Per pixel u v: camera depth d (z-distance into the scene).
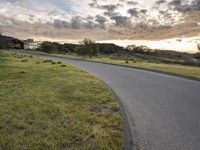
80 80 13.16
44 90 9.56
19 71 15.91
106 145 4.48
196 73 20.06
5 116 6.02
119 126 5.65
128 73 20.22
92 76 15.62
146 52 77.56
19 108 6.77
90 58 47.16
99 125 5.64
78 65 28.06
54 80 12.50
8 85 10.48
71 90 9.87
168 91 11.31
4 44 66.00
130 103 8.57
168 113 7.26
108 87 11.46
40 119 5.87
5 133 4.93
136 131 5.61
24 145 4.38
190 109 7.80
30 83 11.20
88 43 55.88
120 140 4.77
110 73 19.81
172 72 20.88
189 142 5.00
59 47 72.75
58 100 7.96
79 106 7.34
